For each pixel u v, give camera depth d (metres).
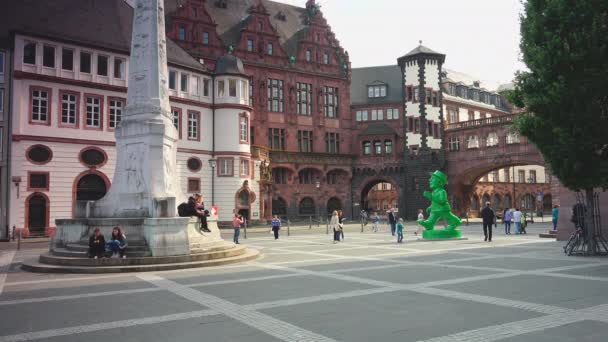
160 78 20.27
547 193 91.62
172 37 53.44
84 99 40.72
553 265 15.65
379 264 16.52
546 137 18.06
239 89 51.09
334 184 65.88
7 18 38.81
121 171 19.50
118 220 17.55
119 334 7.60
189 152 48.03
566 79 16.91
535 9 18.23
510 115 57.75
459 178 63.88
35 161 37.88
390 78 73.50
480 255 19.27
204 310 9.28
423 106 65.94
